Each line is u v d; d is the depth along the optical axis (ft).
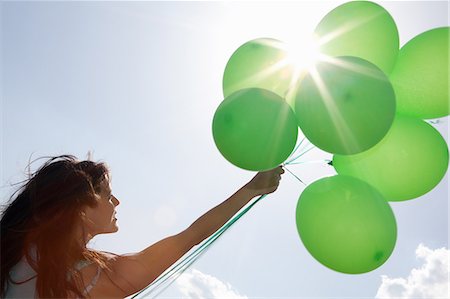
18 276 4.75
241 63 6.86
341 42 6.66
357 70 5.74
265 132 5.83
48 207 4.93
